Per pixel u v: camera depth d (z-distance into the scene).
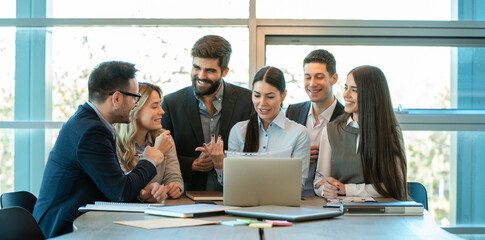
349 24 4.05
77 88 4.14
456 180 4.12
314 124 3.44
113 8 4.13
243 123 3.14
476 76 4.11
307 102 3.57
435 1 4.09
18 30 4.14
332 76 3.36
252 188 2.46
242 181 2.46
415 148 4.11
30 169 4.16
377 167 2.82
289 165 2.48
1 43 4.14
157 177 2.96
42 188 2.56
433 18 4.09
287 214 2.15
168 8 4.12
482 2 4.07
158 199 2.59
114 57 4.12
